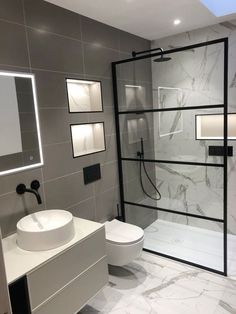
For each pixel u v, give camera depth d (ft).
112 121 9.05
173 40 9.96
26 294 4.69
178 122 9.15
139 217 10.44
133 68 9.57
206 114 8.55
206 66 8.79
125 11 7.43
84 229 6.19
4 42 5.73
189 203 9.58
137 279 7.84
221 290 7.22
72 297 5.63
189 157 9.13
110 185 9.17
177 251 9.16
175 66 9.23
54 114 6.97
